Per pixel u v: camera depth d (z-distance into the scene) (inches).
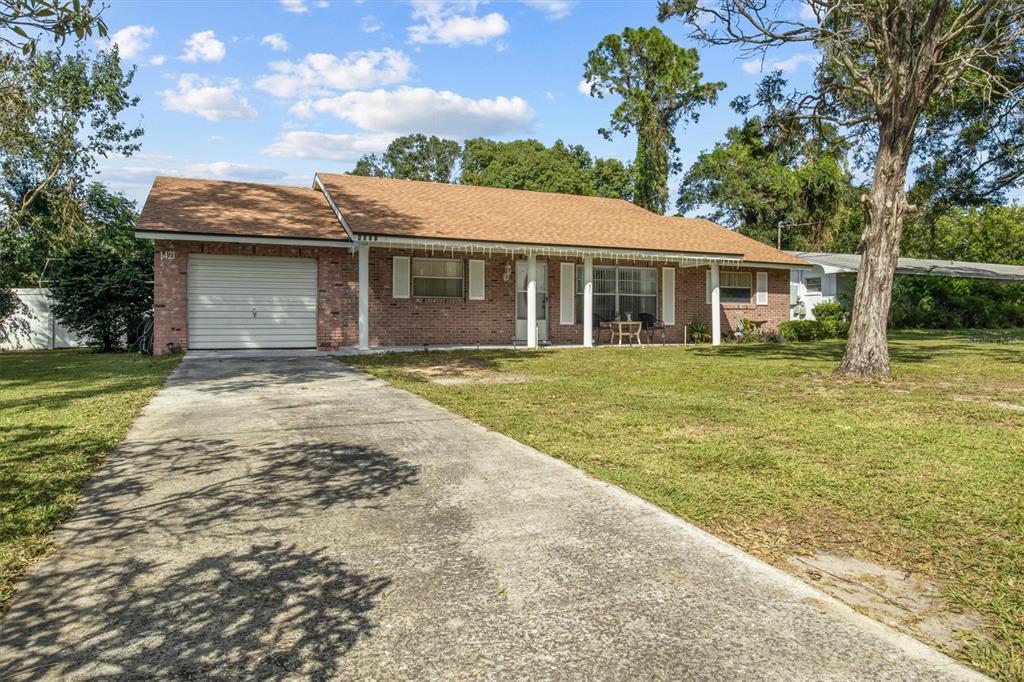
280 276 605.6
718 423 262.5
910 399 331.0
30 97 692.7
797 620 102.3
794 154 625.0
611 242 701.3
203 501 160.7
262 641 96.1
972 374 440.5
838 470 190.5
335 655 92.3
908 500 162.9
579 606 106.8
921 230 964.0
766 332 871.1
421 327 680.4
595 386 373.4
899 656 92.1
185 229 545.6
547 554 128.4
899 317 1077.8
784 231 1747.0
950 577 120.2
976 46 466.9
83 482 175.2
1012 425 262.4
